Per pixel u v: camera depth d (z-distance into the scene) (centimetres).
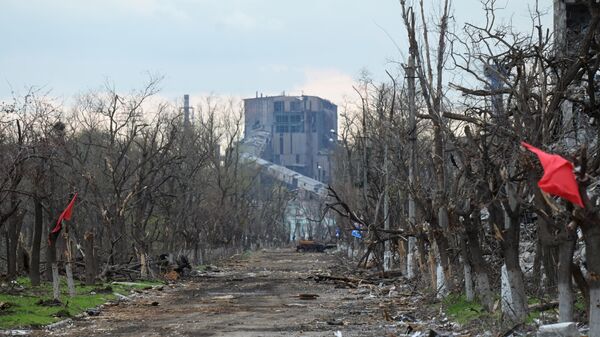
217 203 18012
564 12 6309
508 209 4466
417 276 8556
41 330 5441
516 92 4212
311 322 5856
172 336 5034
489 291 5312
